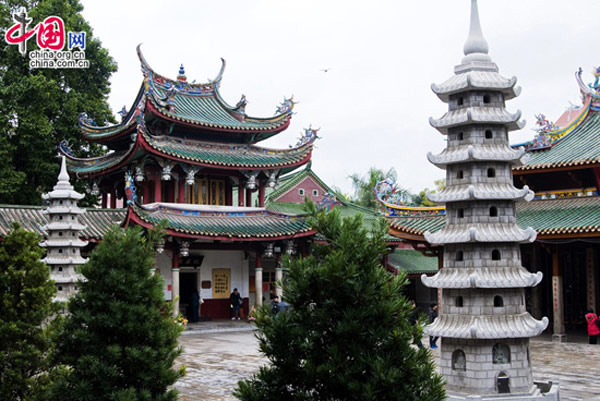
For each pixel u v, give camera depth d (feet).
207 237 130.72
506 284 54.60
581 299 132.87
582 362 90.12
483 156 56.65
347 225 35.42
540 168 117.19
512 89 58.65
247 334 126.52
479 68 59.57
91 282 43.52
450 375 55.93
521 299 56.49
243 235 135.23
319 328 33.40
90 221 126.82
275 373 33.76
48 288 51.39
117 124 154.61
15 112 136.36
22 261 50.60
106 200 158.10
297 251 145.79
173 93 141.49
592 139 123.85
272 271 161.79
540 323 55.06
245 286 154.51
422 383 33.17
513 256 56.70
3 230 112.27
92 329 42.27
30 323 49.24
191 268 146.10
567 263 134.72
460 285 55.31
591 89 133.08
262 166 148.25
